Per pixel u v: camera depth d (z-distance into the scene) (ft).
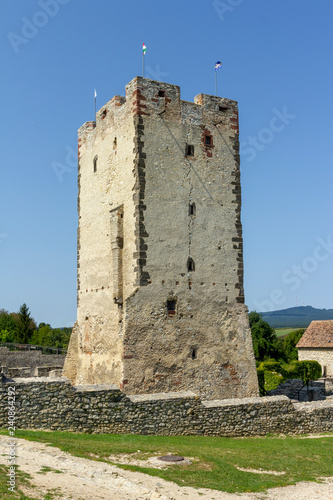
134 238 81.51
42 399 58.34
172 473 47.24
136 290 79.36
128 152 85.25
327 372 195.72
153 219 82.23
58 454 47.93
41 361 142.72
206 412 67.36
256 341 249.34
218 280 86.89
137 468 47.09
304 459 57.77
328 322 208.03
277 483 48.93
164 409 64.69
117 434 60.95
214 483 46.16
